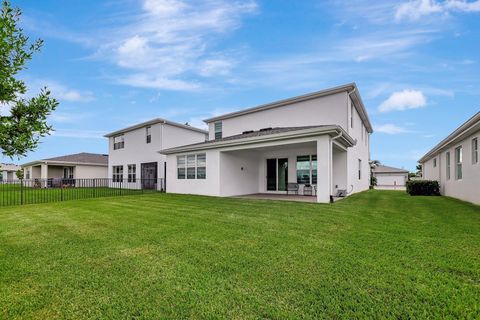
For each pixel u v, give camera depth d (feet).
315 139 33.45
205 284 9.98
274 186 50.83
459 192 36.99
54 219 23.45
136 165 71.15
